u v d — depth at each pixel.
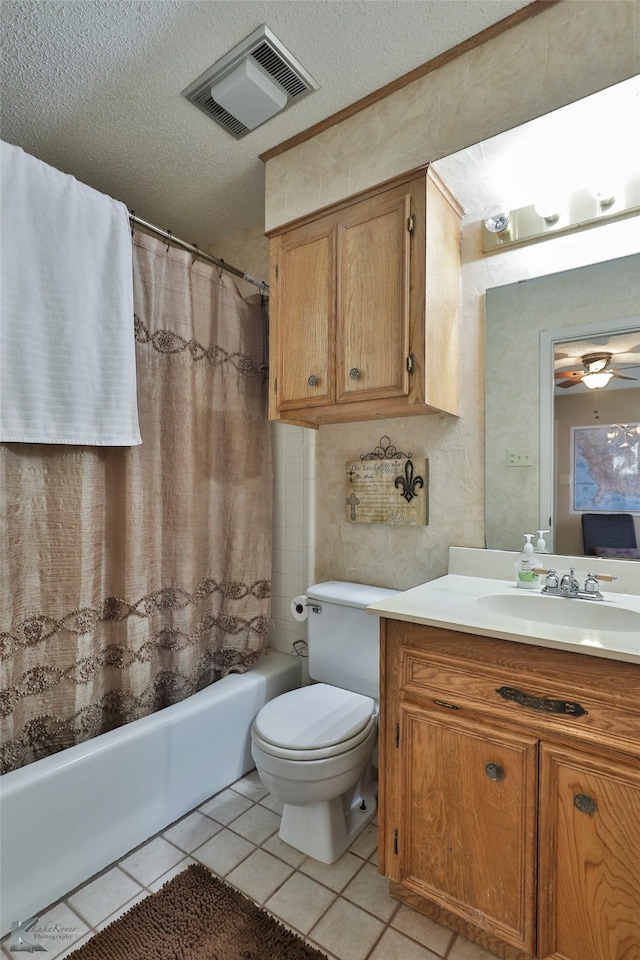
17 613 1.35
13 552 1.34
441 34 1.36
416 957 1.13
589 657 0.96
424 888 1.17
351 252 1.54
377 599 1.67
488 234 1.59
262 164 1.86
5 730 1.30
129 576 1.59
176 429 1.75
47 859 1.25
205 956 1.13
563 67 1.29
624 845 0.93
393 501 1.79
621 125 1.36
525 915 1.03
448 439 1.68
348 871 1.38
